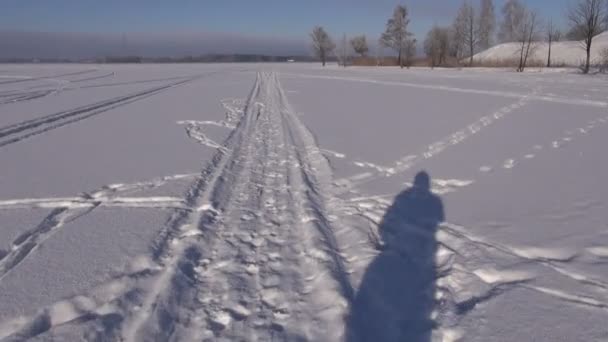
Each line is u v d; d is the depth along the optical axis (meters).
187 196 5.18
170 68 62.19
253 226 4.29
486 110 12.91
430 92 19.53
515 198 5.02
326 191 5.52
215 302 2.99
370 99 17.05
